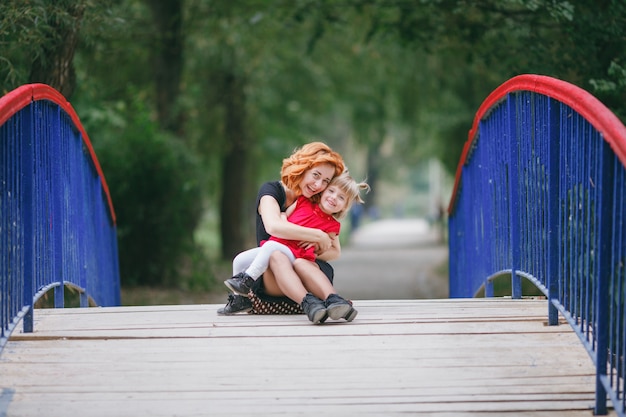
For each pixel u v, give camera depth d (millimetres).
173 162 20938
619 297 5965
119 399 6371
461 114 30094
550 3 12555
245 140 32719
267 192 8758
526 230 9164
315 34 20219
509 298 9625
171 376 6770
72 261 10625
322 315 7844
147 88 24672
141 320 8258
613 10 12562
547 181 8094
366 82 33000
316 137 41750
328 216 8711
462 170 13609
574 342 7410
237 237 35219
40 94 8328
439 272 32344
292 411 6156
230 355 7176
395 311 8617
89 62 18875
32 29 11133
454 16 16469
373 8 20078
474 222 12680
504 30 16812
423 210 139375
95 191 13227
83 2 11875
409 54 27203
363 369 6883
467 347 7328
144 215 20859
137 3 22594
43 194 8992
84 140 11555
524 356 7137
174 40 23703
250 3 22953
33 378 6750
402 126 39250
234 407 6227
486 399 6352
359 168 93062
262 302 8555
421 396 6402
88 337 7594
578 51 12969
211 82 28734
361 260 39375
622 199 5875
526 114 9039
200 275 22703
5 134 6961
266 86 32156
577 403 6293
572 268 7234
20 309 7449
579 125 6980
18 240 7422
